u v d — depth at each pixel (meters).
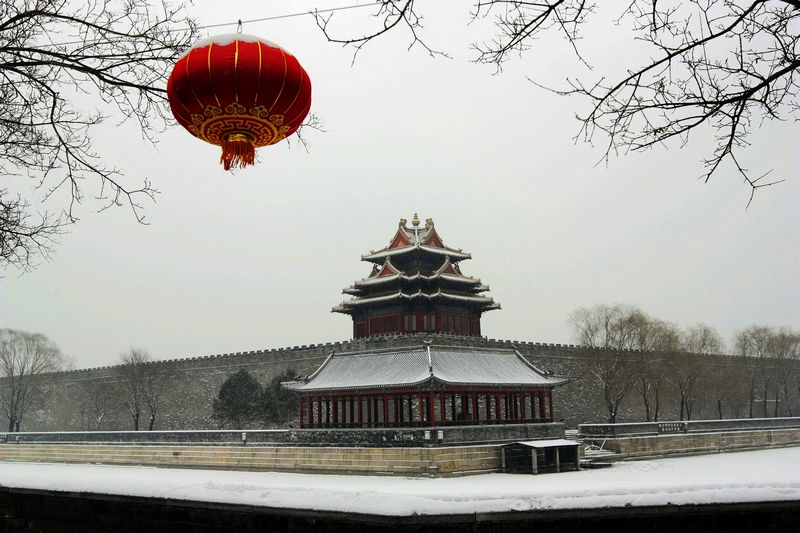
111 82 13.21
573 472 53.91
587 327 88.50
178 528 10.54
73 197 14.66
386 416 55.47
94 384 100.31
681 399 90.81
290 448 58.28
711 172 10.91
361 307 75.56
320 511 9.15
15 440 79.94
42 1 12.75
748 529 9.42
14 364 103.94
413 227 77.88
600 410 87.56
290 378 81.00
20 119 13.80
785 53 10.16
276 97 10.18
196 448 65.06
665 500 9.21
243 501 9.77
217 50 9.96
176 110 10.48
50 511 11.77
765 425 81.62
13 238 14.51
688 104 10.41
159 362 96.31
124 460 70.25
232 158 10.55
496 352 63.72
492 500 9.07
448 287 73.12
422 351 57.62
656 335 89.06
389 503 8.88
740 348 109.00
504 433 55.09
